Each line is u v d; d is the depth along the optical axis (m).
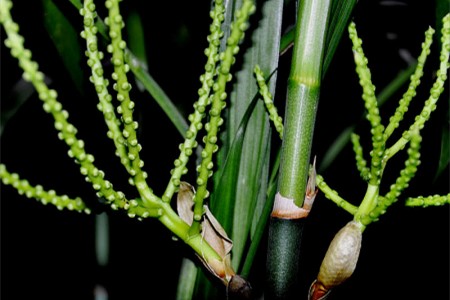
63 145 0.82
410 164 0.37
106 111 0.38
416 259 0.85
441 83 0.40
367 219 0.39
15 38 0.34
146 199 0.40
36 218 0.95
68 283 0.96
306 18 0.39
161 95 0.48
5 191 0.93
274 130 0.55
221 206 0.45
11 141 0.85
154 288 0.85
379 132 0.37
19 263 1.02
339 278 0.40
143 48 0.55
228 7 0.45
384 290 0.86
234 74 0.45
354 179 0.83
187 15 0.74
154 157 0.77
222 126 0.45
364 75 0.37
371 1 0.66
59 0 0.50
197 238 0.41
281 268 0.40
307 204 0.40
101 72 0.38
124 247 0.81
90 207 0.39
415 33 0.70
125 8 0.55
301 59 0.39
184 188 0.42
